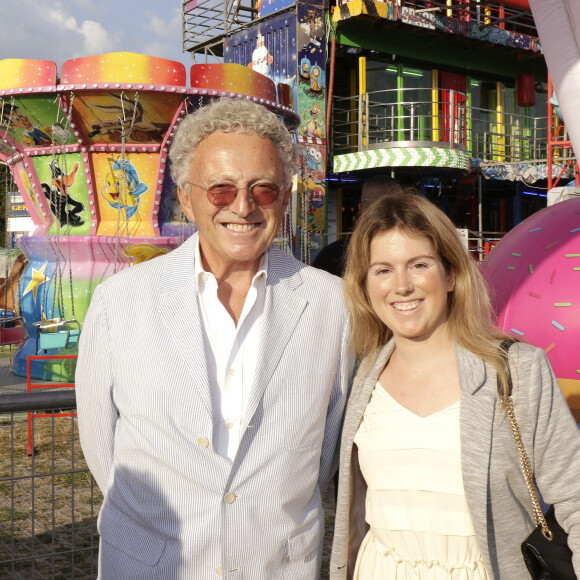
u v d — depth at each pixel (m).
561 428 1.95
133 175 8.88
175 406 2.00
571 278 2.97
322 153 15.77
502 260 3.26
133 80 7.95
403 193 2.21
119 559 2.02
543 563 1.88
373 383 2.20
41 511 4.94
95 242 8.74
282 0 15.99
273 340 2.10
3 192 26.17
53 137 8.66
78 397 2.19
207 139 2.08
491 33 18.06
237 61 17.33
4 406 2.79
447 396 2.08
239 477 1.98
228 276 2.16
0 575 3.86
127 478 2.05
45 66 8.12
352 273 2.23
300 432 2.07
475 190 19.97
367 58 17.62
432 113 18.44
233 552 1.96
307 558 2.10
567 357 2.91
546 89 21.00
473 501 1.94
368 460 2.15
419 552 2.04
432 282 2.08
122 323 2.11
